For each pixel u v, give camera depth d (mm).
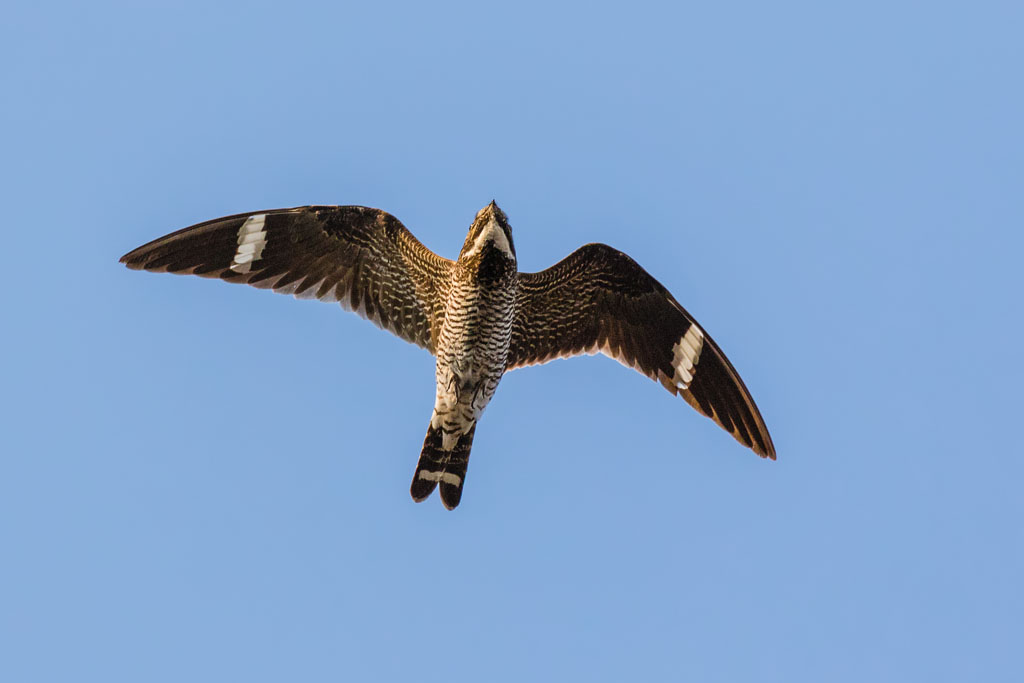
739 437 14930
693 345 15008
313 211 14438
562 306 15094
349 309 14805
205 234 14383
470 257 13742
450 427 14312
